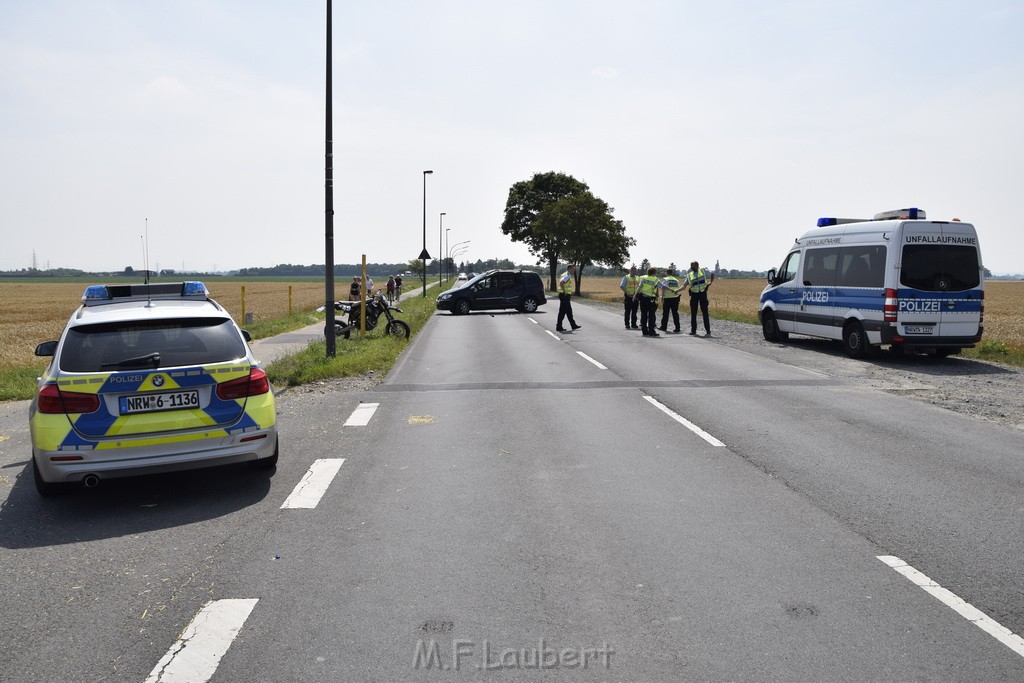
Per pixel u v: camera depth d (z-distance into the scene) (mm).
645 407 9438
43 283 137500
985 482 6059
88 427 5371
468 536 4852
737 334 20188
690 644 3430
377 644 3453
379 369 12961
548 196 71188
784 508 5398
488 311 34031
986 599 3889
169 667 3283
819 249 16047
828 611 3756
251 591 4055
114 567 4438
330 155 14000
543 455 6988
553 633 3543
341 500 5660
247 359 5980
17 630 3662
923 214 13961
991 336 20469
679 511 5340
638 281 22016
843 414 8969
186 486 6129
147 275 7113
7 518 5398
